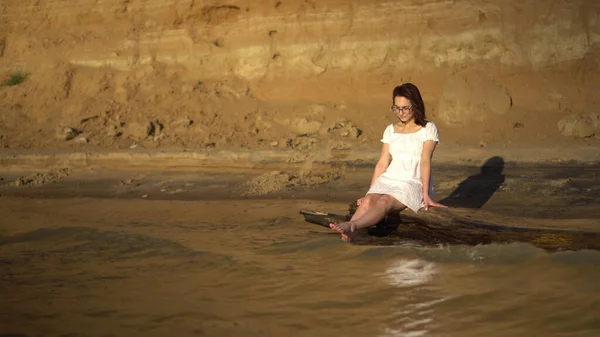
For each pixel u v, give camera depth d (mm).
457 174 7363
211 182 7973
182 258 4793
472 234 4973
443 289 3867
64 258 4914
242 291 4008
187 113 10453
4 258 4957
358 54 10477
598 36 9523
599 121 8594
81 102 11133
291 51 10789
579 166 7332
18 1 12586
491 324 3330
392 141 5441
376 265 4422
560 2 9711
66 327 3494
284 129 9766
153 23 11719
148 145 9633
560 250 4484
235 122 10078
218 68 11219
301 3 10766
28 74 11977
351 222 4996
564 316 3369
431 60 10164
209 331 3391
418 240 5070
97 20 12258
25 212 6840
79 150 9492
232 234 5527
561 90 9453
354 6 10531
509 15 9883
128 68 11609
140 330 3430
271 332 3355
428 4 10219
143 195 7590
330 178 7625
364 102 10156
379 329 3334
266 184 7547
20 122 11094
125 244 5262
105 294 4020
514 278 3992
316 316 3547
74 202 7316
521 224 5363
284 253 4836
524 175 7133
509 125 9078
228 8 11164
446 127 9352
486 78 9641
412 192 5215
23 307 3812
